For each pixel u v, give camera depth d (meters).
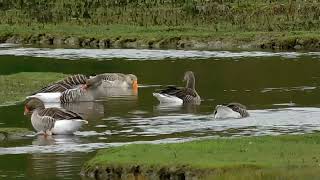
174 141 25.11
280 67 46.06
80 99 35.91
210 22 68.50
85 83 36.53
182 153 21.80
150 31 64.88
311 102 33.69
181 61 50.03
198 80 41.59
